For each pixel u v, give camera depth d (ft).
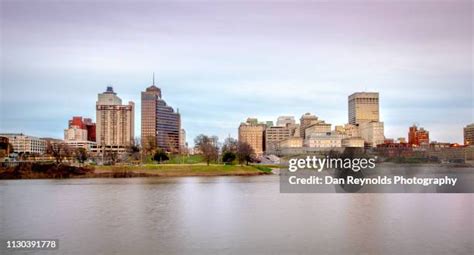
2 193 505.25
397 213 330.95
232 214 332.80
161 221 304.30
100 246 234.58
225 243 238.48
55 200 432.25
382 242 238.07
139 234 261.44
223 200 421.59
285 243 237.45
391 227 276.82
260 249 225.56
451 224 285.64
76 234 262.67
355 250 222.69
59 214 338.95
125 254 219.41
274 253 218.38
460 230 266.57
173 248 228.84
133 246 233.76
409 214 326.03
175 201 416.46
